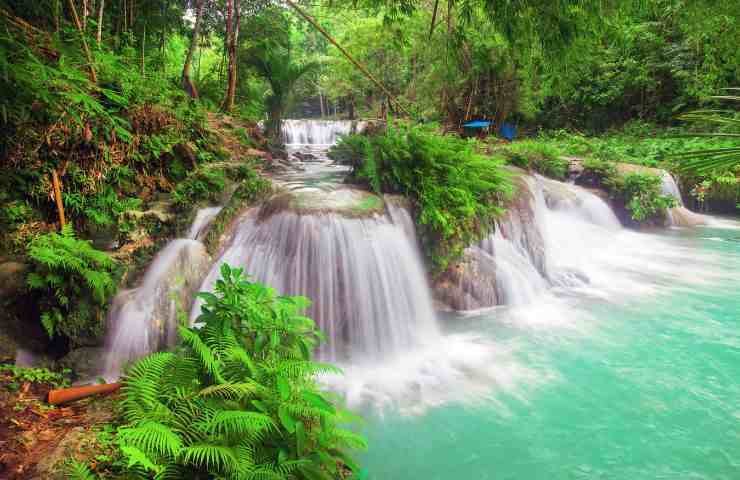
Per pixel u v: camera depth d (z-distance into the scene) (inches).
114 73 310.7
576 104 978.7
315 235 252.1
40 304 207.5
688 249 448.1
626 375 219.9
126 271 236.1
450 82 255.9
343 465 141.7
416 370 231.5
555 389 209.6
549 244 412.2
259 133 558.9
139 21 535.5
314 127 850.8
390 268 271.4
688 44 734.5
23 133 245.0
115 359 211.2
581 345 251.8
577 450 170.4
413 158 314.0
